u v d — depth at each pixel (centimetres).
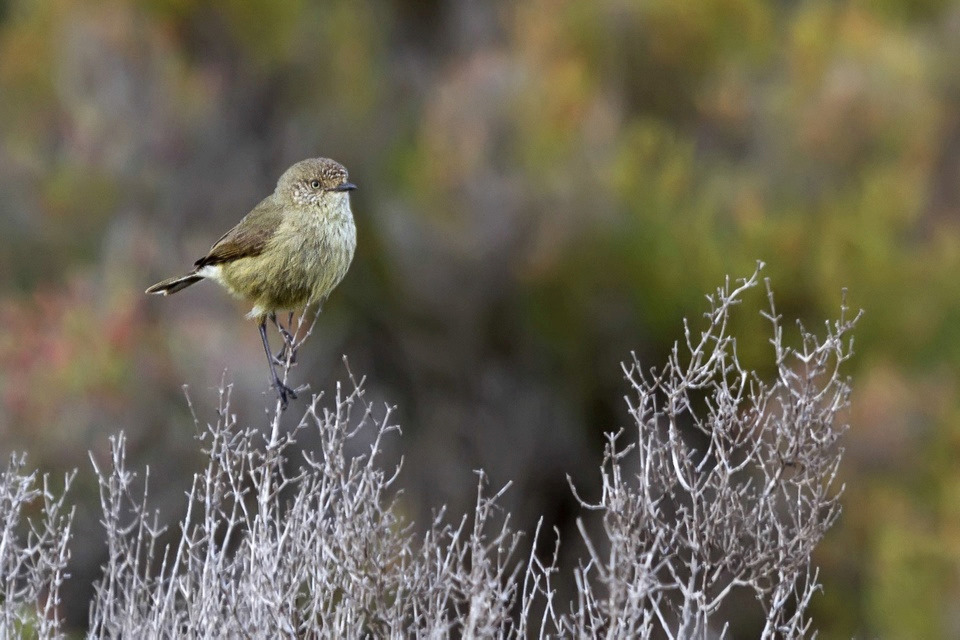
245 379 1480
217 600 584
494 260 1733
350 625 560
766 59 1933
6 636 602
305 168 850
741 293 1628
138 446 1386
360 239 1788
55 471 1359
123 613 598
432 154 1833
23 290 1767
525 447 1683
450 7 2298
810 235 1680
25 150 1875
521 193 1739
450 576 573
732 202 1748
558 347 1722
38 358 1438
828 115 1775
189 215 1894
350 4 2197
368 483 592
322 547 578
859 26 1903
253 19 1997
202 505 1120
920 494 1499
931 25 1972
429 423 1717
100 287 1620
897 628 1405
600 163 1780
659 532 556
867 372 1573
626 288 1702
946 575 1412
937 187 1802
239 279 861
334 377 1708
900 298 1623
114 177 1858
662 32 1925
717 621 1169
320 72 2039
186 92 1930
